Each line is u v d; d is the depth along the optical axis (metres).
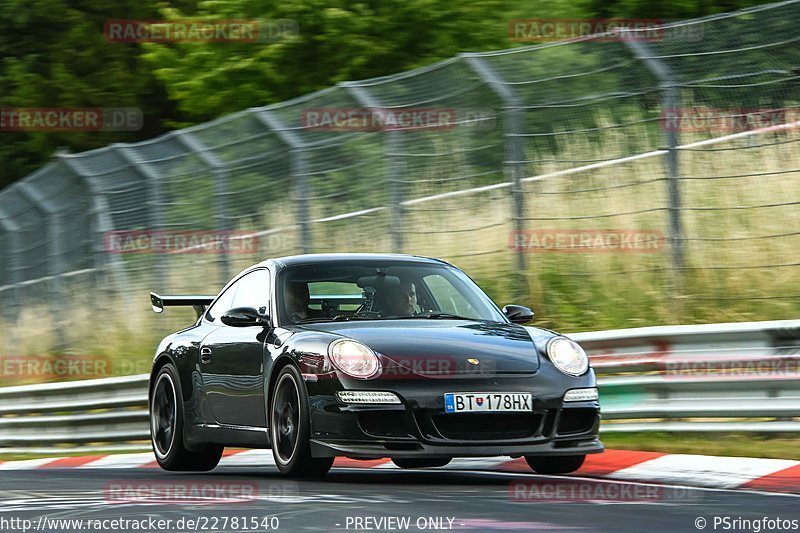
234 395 26.97
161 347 31.17
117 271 58.53
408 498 20.09
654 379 31.36
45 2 118.88
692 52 40.03
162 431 30.48
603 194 45.47
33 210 63.94
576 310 44.41
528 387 23.34
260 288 27.98
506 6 78.00
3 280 67.75
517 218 43.69
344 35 76.62
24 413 51.34
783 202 42.09
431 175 45.69
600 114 41.66
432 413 22.78
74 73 119.12
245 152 51.03
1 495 22.55
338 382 23.19
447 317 26.83
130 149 56.28
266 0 78.81
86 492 22.77
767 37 38.81
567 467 25.97
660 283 43.31
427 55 77.88
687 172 44.62
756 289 40.41
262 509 18.86
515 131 43.25
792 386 28.78
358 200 47.41
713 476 24.42
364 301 27.02
